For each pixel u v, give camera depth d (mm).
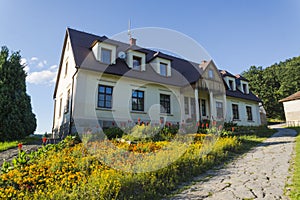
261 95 37812
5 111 10055
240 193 3455
